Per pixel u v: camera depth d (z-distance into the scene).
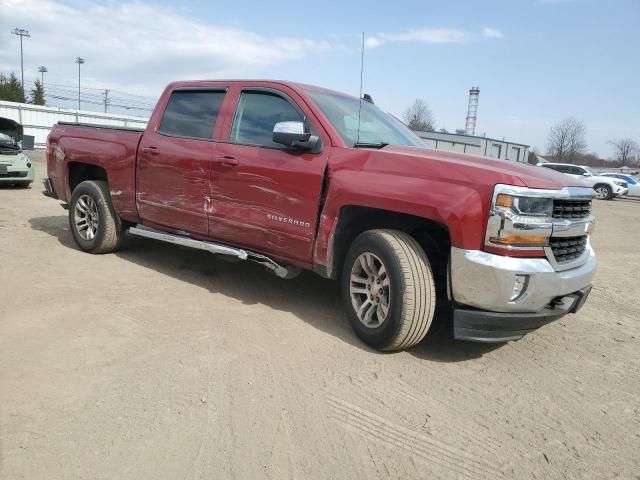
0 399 2.75
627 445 2.76
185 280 5.10
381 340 3.54
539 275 3.18
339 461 2.44
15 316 3.89
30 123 33.47
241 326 3.97
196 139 4.72
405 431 2.72
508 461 2.54
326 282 5.33
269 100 4.36
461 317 3.27
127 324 3.87
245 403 2.87
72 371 3.10
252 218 4.25
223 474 2.29
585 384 3.46
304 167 3.91
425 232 3.82
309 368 3.35
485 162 3.56
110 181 5.51
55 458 2.31
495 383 3.36
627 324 4.82
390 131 4.60
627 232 12.53
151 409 2.75
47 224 7.71
